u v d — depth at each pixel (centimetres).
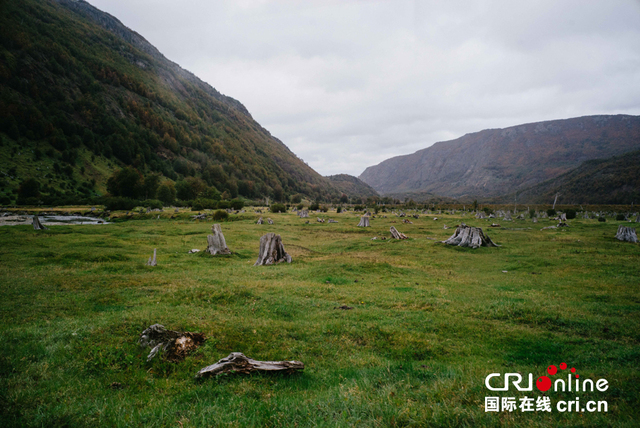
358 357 873
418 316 1201
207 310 1195
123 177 11262
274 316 1188
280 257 2592
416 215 9256
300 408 561
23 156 15338
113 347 827
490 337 1022
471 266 2509
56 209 9294
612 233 4322
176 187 15112
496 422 481
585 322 1116
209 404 591
